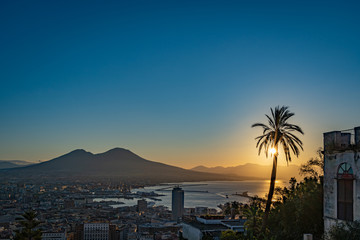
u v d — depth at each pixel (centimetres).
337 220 3688
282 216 5378
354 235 3334
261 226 5447
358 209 3456
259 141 5203
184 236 6059
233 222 5934
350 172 3591
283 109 5103
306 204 4922
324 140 3969
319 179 5491
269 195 5269
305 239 3734
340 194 3688
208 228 5547
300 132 5028
